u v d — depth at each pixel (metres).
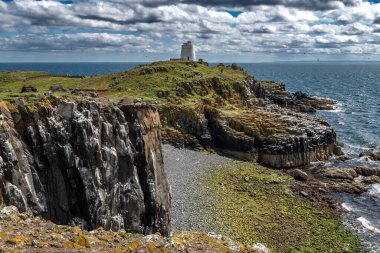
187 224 59.34
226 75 151.50
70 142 38.19
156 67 145.38
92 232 23.98
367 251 53.88
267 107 142.75
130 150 43.75
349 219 64.38
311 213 66.31
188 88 129.88
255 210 66.31
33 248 19.89
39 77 157.00
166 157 94.88
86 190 37.78
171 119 109.31
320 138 100.12
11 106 36.31
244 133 103.12
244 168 91.62
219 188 76.38
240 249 24.86
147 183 45.88
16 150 33.47
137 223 43.97
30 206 33.78
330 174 85.69
